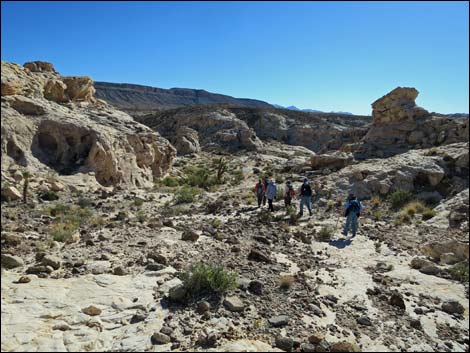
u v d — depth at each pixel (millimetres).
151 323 6043
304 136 77875
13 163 19203
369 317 7410
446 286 9508
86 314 6164
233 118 74062
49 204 16234
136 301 6750
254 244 11258
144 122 84000
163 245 10227
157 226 12602
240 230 12766
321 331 6547
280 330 6320
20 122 20844
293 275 8891
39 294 6680
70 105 28250
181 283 7469
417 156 22719
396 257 11469
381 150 27422
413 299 8594
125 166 25531
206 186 28000
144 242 10258
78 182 20797
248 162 46594
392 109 29453
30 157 20328
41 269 7730
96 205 16828
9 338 5301
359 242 12773
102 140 23516
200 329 5965
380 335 6809
